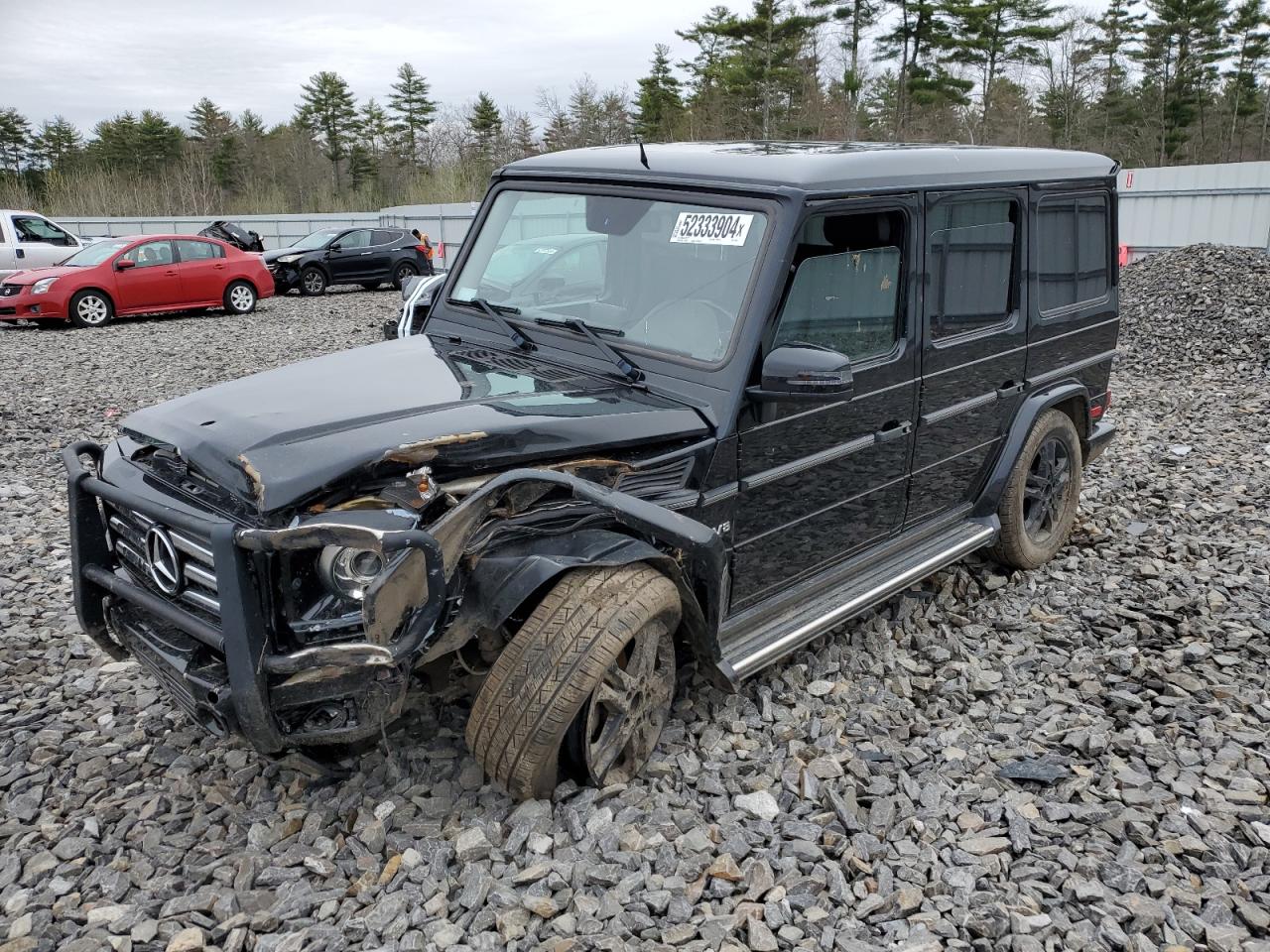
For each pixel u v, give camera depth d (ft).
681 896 9.75
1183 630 15.93
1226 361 37.81
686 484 11.59
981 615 16.63
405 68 263.90
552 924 9.39
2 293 57.26
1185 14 199.72
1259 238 69.97
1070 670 14.80
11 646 15.24
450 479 10.22
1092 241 18.75
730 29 176.86
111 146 273.54
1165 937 9.54
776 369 11.21
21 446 27.96
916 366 14.43
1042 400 17.39
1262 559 18.72
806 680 14.23
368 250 80.69
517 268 14.44
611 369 12.59
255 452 9.76
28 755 12.32
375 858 10.18
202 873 9.99
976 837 10.85
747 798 11.28
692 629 11.43
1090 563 18.79
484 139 207.82
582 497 9.97
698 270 12.41
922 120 176.55
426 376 12.21
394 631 9.34
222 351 46.78
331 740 9.96
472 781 11.41
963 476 16.44
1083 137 201.46
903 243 13.76
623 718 11.04
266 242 115.85
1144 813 11.32
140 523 10.93
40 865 10.21
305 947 9.11
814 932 9.48
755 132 180.45
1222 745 12.76
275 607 9.51
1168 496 22.56
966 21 171.12
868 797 11.50
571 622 10.18
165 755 12.17
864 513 14.44
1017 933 9.47
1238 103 203.92
